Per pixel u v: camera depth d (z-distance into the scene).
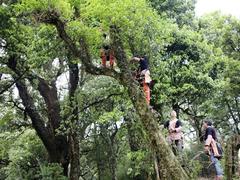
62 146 28.06
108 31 12.59
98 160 35.16
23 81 27.39
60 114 26.23
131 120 21.67
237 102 33.88
